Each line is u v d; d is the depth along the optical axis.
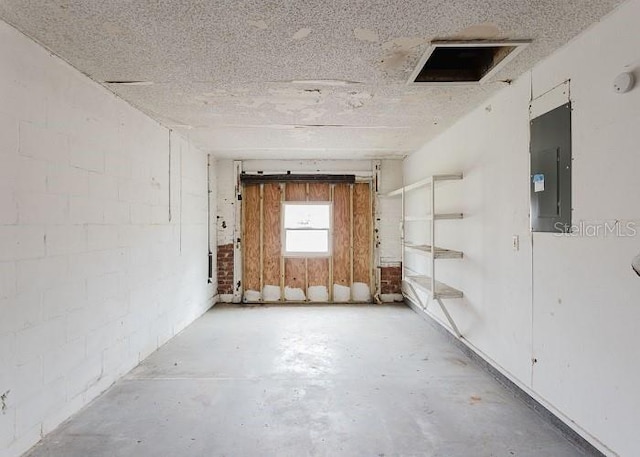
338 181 6.30
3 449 2.01
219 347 4.05
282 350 3.95
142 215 3.67
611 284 1.96
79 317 2.67
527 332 2.72
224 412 2.64
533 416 2.58
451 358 3.71
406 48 2.38
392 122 4.06
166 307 4.23
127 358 3.35
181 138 4.70
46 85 2.36
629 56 1.86
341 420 2.54
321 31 2.17
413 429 2.42
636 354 1.82
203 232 5.61
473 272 3.62
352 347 4.05
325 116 3.86
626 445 1.88
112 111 3.13
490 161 3.27
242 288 6.35
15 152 2.11
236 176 6.27
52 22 2.05
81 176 2.71
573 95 2.24
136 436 2.34
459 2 1.88
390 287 6.40
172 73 2.74
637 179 1.82
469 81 2.90
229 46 2.35
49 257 2.37
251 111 3.66
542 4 1.89
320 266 6.40
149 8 1.93
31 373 2.21
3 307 2.02
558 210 2.37
